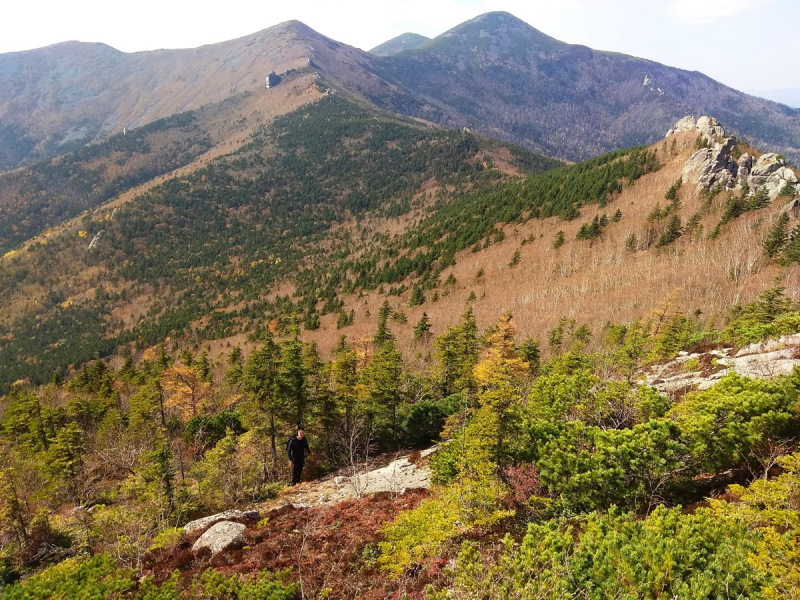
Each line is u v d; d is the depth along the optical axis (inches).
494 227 4845.0
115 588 308.3
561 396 577.0
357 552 400.2
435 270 4485.7
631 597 214.7
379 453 940.0
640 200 4077.3
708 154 3826.3
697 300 2348.7
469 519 367.9
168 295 6845.5
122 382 2283.5
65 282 7130.9
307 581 355.3
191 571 392.8
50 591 296.4
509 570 257.0
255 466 856.9
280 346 1039.0
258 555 408.5
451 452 493.0
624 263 3324.3
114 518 636.7
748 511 275.3
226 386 1715.1
